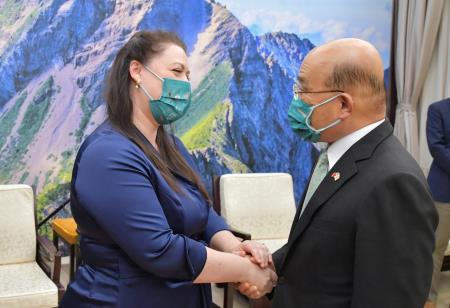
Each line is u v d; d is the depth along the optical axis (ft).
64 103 12.07
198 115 13.50
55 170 12.12
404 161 3.89
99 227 4.42
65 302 4.84
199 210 4.91
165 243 4.27
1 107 11.39
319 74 4.15
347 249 3.92
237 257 4.84
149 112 4.79
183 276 4.47
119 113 4.66
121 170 4.24
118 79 4.73
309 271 4.17
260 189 12.39
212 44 13.53
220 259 4.66
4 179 11.58
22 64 11.51
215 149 13.82
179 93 4.75
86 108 12.30
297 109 4.36
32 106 11.73
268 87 14.39
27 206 10.35
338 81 4.09
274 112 14.55
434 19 15.31
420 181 3.75
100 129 4.62
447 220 11.56
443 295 12.33
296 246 4.31
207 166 13.75
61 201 12.23
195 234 5.05
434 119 11.58
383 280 3.63
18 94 11.55
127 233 4.20
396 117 16.03
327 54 4.16
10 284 8.81
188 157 5.52
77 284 4.73
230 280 4.77
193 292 4.86
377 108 4.17
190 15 13.19
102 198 4.20
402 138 15.84
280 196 12.53
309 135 4.42
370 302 3.63
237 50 13.87
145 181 4.36
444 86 15.96
